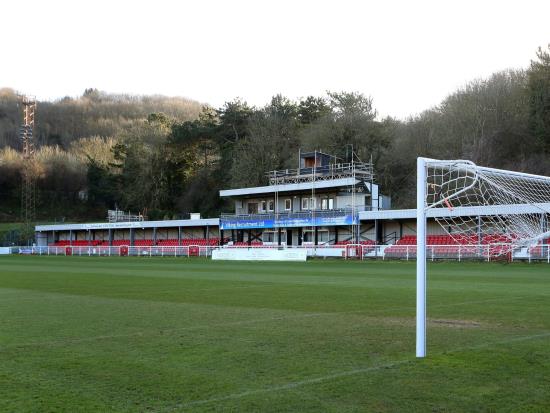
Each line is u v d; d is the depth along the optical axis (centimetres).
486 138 6681
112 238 8569
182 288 2217
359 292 2014
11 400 664
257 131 8725
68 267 4069
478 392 687
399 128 8319
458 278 2714
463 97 7194
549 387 708
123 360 874
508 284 2344
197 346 986
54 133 15312
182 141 10200
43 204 12850
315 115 9325
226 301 1734
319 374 780
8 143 14188
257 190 6469
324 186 5916
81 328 1195
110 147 13412
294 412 617
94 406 641
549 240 4278
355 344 1004
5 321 1305
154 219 10306
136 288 2223
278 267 3931
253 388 711
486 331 1141
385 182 7781
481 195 1317
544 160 6312
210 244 7050
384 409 626
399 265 4075
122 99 17262
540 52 6544
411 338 1064
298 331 1149
